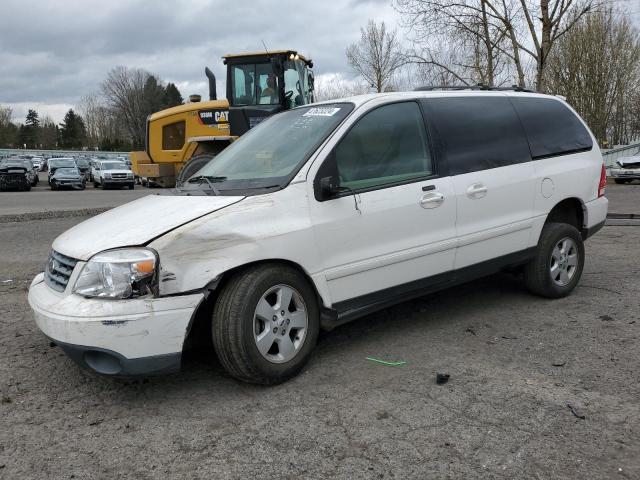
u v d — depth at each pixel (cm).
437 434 308
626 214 1120
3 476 278
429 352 423
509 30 1698
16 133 11119
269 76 1162
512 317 498
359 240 400
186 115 1316
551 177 526
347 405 343
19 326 509
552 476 269
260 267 361
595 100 3447
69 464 288
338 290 394
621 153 3033
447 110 471
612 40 3459
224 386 375
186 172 1170
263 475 276
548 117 550
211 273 340
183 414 339
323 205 384
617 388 354
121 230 350
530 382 367
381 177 419
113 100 9569
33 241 974
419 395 353
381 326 485
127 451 300
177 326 333
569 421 317
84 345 321
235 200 363
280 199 370
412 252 427
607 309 512
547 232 527
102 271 327
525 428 311
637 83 3909
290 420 327
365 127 419
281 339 370
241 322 347
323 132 407
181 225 341
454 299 559
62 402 358
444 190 445
